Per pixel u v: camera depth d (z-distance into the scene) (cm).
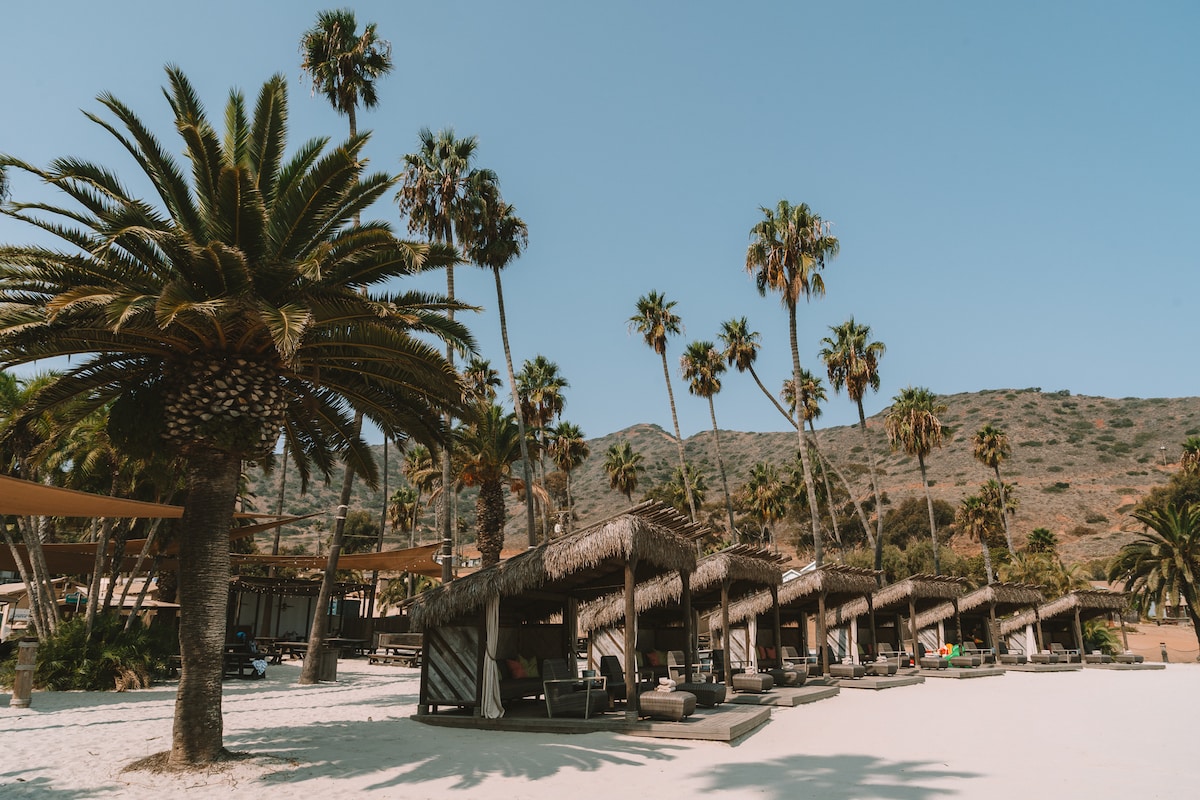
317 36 2461
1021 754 963
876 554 3684
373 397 1147
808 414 4878
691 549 1408
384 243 965
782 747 999
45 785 747
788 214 3097
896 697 1791
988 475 12331
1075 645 3628
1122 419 14300
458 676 1219
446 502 2267
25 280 895
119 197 912
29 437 1659
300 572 4206
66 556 2139
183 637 848
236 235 935
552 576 1180
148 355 977
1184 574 3647
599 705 1233
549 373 4209
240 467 938
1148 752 988
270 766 828
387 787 744
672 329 4094
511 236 2805
